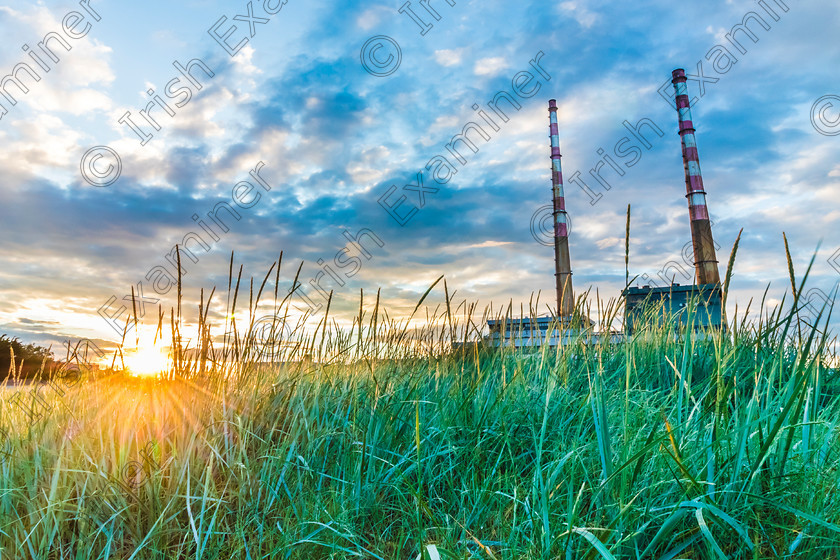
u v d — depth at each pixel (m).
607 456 2.08
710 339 4.40
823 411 2.75
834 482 2.06
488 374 3.66
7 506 2.39
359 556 2.10
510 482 2.62
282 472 2.66
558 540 1.80
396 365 4.13
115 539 2.32
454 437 3.14
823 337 1.86
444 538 2.03
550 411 3.29
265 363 3.90
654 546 1.90
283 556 2.08
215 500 2.38
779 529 1.89
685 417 2.64
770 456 2.04
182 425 3.10
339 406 3.39
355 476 2.67
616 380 3.99
